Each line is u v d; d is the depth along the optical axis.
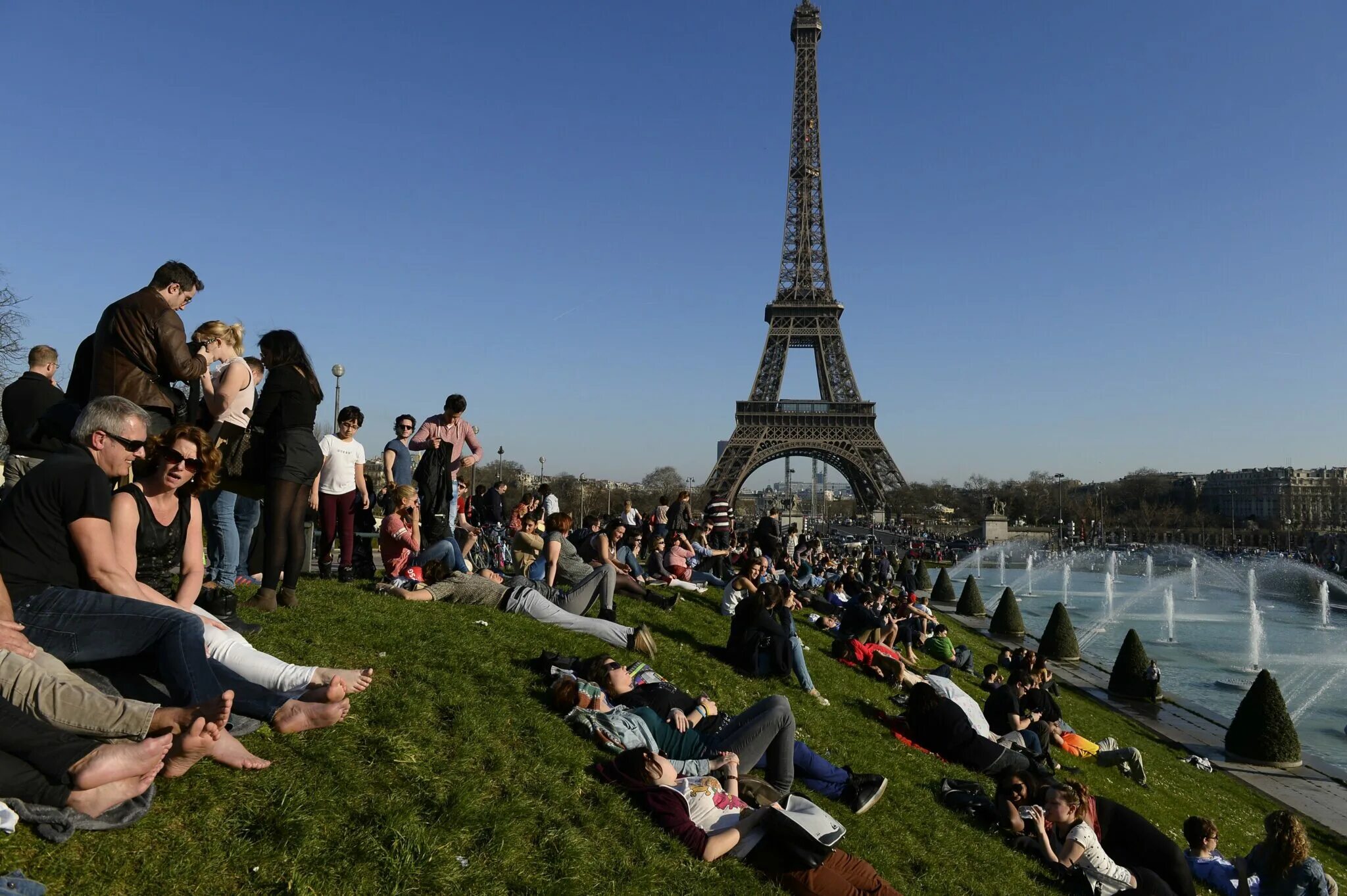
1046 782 13.95
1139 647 38.72
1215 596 95.06
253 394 11.84
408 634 11.18
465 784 7.88
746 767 10.70
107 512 7.06
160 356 10.24
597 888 7.41
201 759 6.85
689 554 27.83
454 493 19.27
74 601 6.75
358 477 15.99
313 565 20.56
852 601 25.02
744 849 8.91
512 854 7.34
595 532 25.05
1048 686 26.20
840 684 19.05
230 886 5.90
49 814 5.57
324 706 7.16
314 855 6.39
